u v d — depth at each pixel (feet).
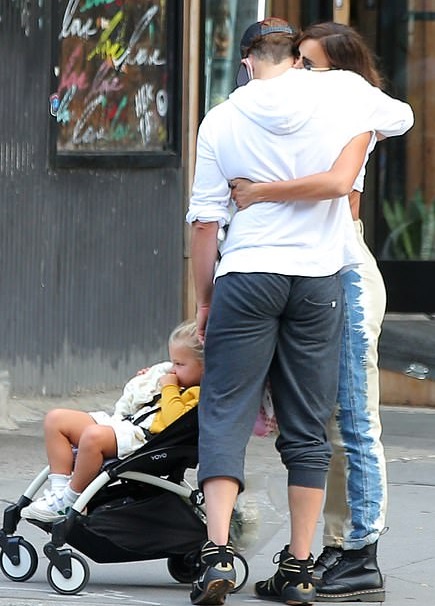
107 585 51.93
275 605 48.44
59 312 87.45
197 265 47.52
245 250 46.70
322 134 46.57
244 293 46.39
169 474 50.98
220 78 93.56
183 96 92.63
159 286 92.27
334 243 47.50
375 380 50.39
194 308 93.30
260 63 48.03
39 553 56.49
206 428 46.83
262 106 46.24
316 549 57.88
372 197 95.66
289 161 46.44
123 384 90.68
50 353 87.10
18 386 85.87
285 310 47.11
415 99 95.14
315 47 48.75
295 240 46.70
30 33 85.05
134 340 91.15
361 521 50.14
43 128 85.92
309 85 46.85
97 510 49.75
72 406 86.53
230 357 46.70
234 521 50.88
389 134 48.88
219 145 46.60
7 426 81.61
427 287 94.22
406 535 61.05
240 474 46.57
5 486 68.08
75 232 87.76
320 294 46.98
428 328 93.66
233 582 46.26
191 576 52.37
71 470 51.24
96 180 88.53
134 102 90.68
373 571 50.60
